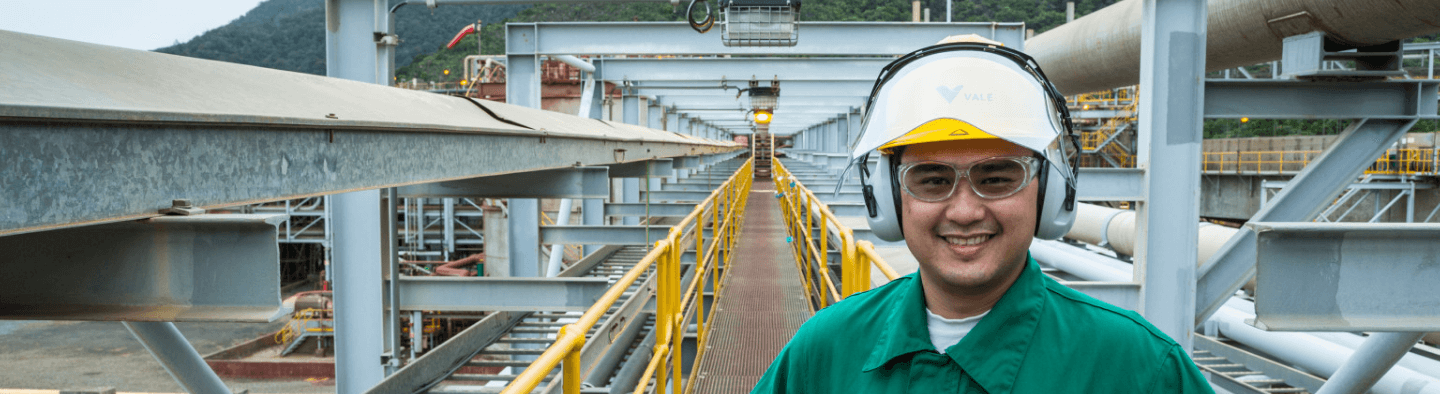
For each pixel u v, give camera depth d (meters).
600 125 6.33
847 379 1.06
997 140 0.88
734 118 29.62
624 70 14.67
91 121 1.07
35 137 0.98
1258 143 32.75
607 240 9.65
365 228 6.18
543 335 8.09
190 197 1.32
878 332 1.05
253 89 1.78
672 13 57.41
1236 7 6.04
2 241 1.48
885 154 1.02
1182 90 5.52
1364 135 5.90
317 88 2.22
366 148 2.02
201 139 1.35
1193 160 5.55
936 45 0.99
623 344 6.75
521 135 3.32
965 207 0.88
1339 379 3.91
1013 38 10.28
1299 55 5.59
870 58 14.28
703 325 5.51
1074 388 0.89
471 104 3.48
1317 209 5.97
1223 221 33.16
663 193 18.97
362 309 6.20
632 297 4.16
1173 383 0.90
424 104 2.91
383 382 4.79
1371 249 2.18
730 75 14.51
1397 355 3.56
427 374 5.53
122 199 1.15
